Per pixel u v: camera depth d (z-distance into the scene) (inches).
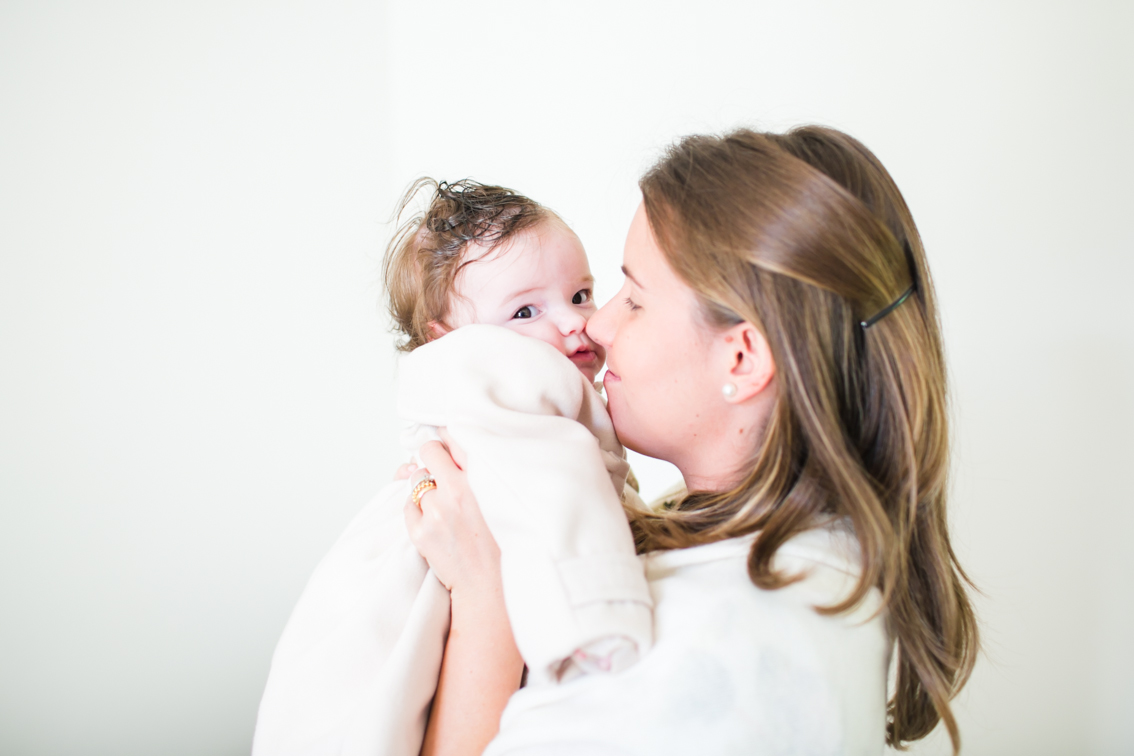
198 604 71.6
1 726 61.3
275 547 76.3
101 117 64.6
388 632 32.7
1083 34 61.6
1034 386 65.5
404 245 47.8
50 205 62.2
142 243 67.2
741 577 25.9
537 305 42.6
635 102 80.7
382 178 82.0
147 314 67.7
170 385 69.3
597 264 84.4
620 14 80.0
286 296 76.1
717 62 76.8
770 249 26.9
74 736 64.8
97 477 65.6
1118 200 61.6
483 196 44.8
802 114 73.2
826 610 25.3
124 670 67.5
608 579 24.2
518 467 27.6
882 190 29.5
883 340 28.3
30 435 62.0
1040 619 66.6
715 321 28.5
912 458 28.8
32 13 60.8
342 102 79.1
